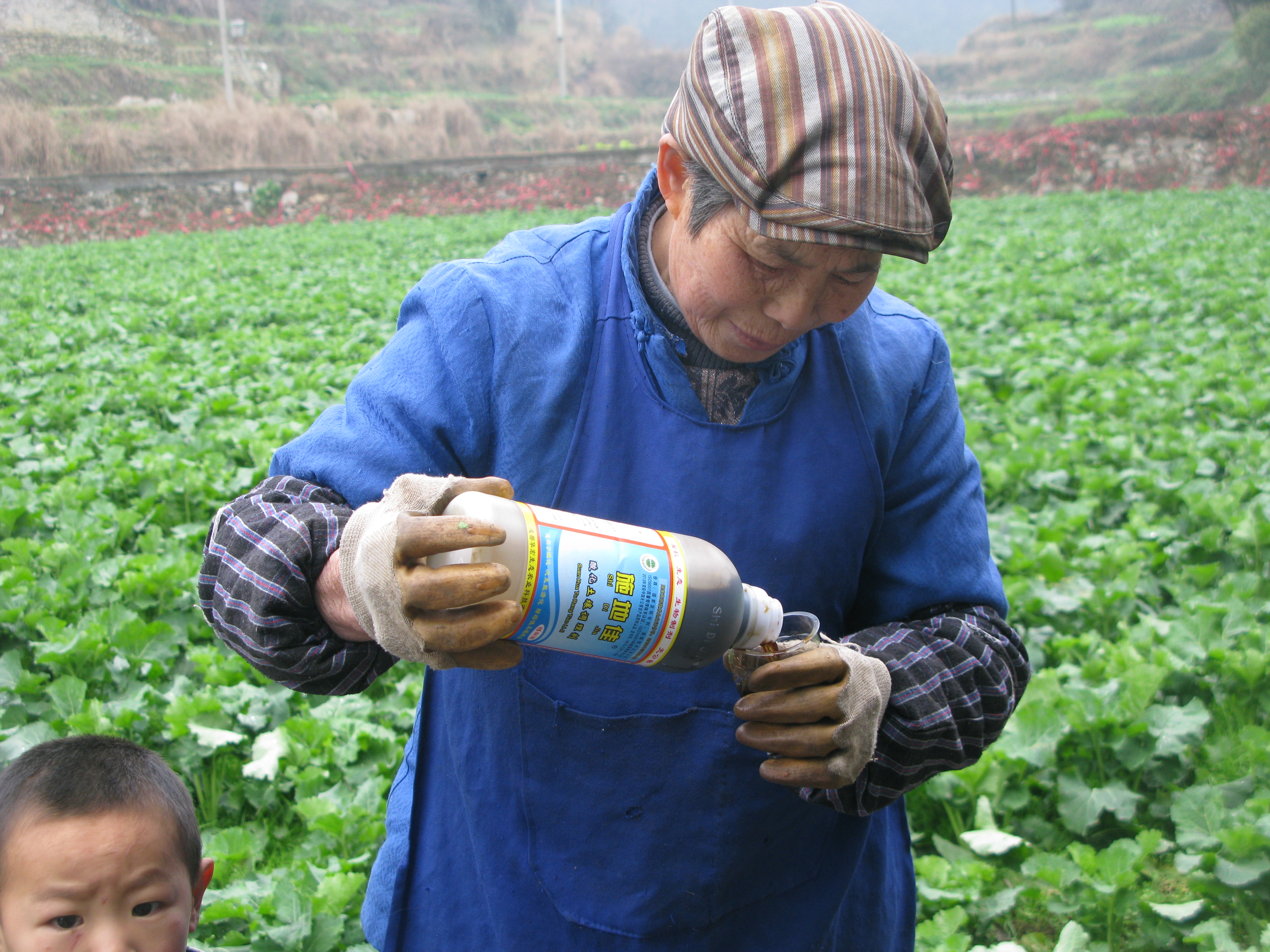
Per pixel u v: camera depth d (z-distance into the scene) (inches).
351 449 53.5
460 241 1048.8
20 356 453.7
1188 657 166.9
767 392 56.4
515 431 55.3
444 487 44.5
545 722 57.6
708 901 58.4
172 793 61.4
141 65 2091.5
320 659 48.4
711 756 56.8
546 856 58.7
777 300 49.2
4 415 327.0
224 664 161.0
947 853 134.3
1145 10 2711.6
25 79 1897.1
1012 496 253.8
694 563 50.3
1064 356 393.7
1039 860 127.8
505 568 42.6
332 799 138.5
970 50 2910.9
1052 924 125.8
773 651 52.8
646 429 56.2
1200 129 1411.2
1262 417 297.4
